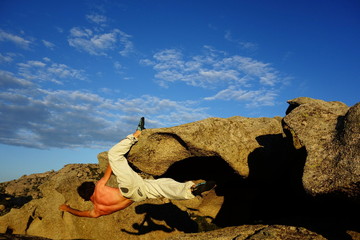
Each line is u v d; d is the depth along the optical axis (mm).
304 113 7645
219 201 11070
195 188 4410
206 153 8750
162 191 4551
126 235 9539
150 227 9625
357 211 5961
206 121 9008
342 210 6406
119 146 4496
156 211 10000
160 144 8836
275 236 6391
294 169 8969
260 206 10430
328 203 6188
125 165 4523
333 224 6559
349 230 6145
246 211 10484
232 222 10625
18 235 4332
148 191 4570
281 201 9938
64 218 10586
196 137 8586
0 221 10625
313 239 6055
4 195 14672
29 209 11172
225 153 8758
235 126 9477
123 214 9891
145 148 8789
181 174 10148
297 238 6215
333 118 7207
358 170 5395
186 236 7648
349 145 5953
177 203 11266
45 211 10961
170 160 8992
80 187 7082
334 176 5770
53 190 11359
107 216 9977
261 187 10281
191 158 9219
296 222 7312
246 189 10562
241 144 9141
